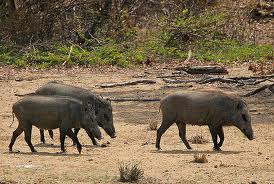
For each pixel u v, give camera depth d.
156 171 14.45
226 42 42.09
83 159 15.98
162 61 38.72
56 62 37.16
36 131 20.80
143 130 20.98
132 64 37.56
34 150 17.16
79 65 37.16
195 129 21.00
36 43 39.72
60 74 34.56
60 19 41.91
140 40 41.56
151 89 29.66
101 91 29.39
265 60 38.81
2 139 19.44
